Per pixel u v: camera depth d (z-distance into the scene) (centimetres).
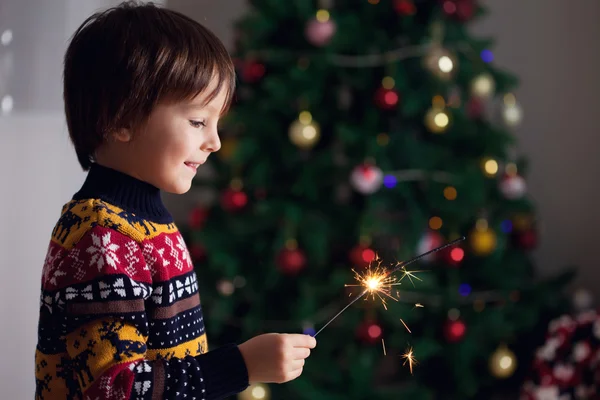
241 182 218
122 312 88
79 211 94
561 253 273
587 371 204
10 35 177
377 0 218
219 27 273
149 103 94
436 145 223
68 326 89
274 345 96
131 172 99
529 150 274
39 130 182
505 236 235
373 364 213
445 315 219
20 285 182
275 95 208
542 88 272
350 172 209
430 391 220
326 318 210
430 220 224
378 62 215
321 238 205
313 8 219
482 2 276
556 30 269
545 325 238
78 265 90
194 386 90
